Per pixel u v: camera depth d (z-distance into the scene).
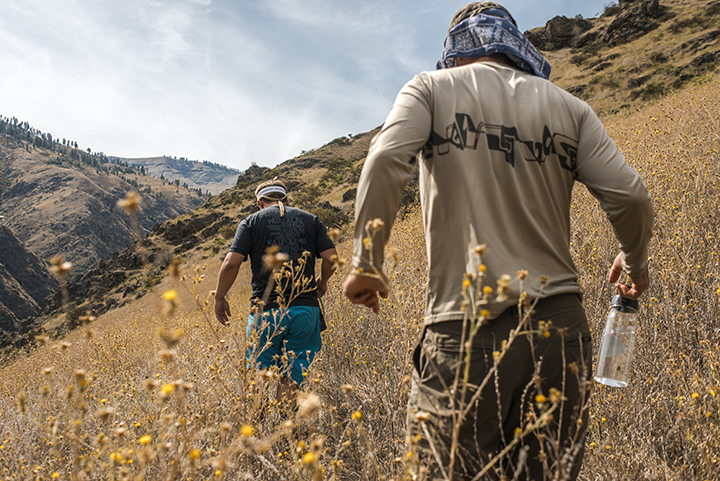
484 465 1.14
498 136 1.24
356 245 1.19
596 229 3.54
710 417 1.58
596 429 1.75
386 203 1.16
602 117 30.58
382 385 2.30
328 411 2.17
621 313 1.60
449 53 1.46
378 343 3.02
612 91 39.12
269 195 3.03
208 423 1.79
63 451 1.82
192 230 66.12
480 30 1.41
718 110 7.46
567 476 1.00
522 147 1.24
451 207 1.22
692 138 5.44
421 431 1.22
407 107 1.25
